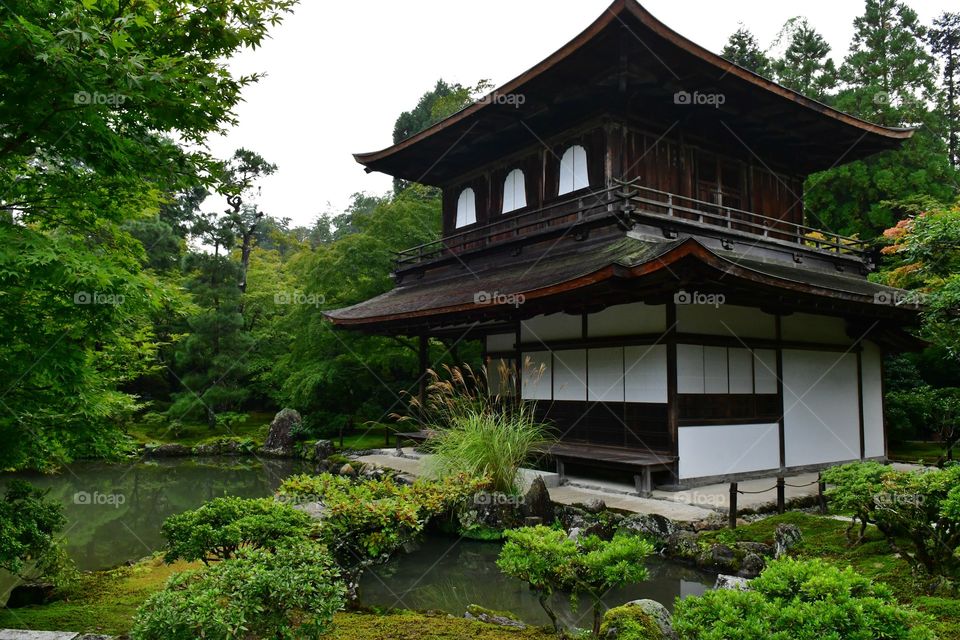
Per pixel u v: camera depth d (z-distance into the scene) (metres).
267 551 4.09
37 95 3.85
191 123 4.71
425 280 18.62
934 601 4.98
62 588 6.37
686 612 3.21
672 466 10.57
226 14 4.90
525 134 15.59
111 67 3.70
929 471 5.86
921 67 25.84
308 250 26.73
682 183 14.34
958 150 29.11
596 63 12.59
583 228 13.02
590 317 12.47
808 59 28.25
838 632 2.87
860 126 15.02
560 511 9.45
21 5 3.71
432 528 9.77
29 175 4.98
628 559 4.14
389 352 21.17
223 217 27.66
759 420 12.10
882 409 15.11
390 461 14.98
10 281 4.27
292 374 22.64
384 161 18.05
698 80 12.82
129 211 5.58
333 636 4.75
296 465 19.00
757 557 7.02
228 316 24.36
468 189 17.92
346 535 6.13
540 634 4.92
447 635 4.87
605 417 12.00
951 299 9.21
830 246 15.66
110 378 6.57
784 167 16.67
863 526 6.89
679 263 9.16
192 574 3.80
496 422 11.47
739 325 11.95
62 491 14.97
